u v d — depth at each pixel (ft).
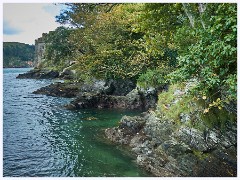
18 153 44.80
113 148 45.68
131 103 84.53
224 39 25.94
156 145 40.75
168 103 44.96
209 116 36.55
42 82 185.06
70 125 63.10
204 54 27.55
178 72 30.68
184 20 45.65
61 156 43.27
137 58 84.94
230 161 34.14
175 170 34.68
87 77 111.45
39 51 346.13
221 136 35.55
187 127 37.70
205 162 34.40
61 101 100.48
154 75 82.58
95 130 57.72
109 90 102.42
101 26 98.07
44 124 64.54
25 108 85.92
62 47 172.04
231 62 27.25
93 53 108.37
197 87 30.09
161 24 48.93
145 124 48.01
